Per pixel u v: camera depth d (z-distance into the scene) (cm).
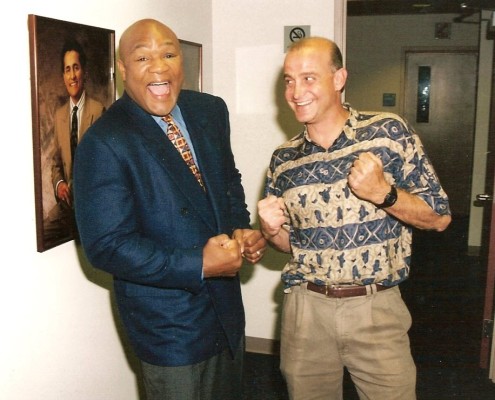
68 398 195
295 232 173
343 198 160
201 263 152
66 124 183
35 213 173
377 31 652
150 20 154
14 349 168
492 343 283
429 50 646
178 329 161
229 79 319
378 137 159
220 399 177
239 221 184
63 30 179
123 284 164
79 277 198
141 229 157
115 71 212
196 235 160
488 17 477
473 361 309
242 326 180
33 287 175
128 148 150
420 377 290
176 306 161
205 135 173
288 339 178
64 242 185
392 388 166
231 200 186
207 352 165
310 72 154
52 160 177
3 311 162
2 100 158
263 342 334
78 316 199
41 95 169
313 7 301
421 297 414
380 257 161
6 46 159
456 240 586
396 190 151
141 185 152
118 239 148
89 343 206
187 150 167
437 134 664
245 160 325
